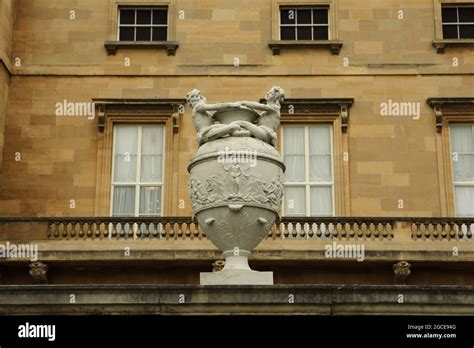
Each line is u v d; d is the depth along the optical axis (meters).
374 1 35.47
